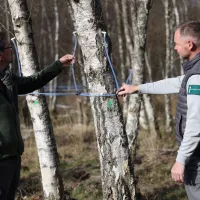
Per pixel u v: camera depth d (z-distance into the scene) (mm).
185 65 3174
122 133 3902
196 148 3176
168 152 9250
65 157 9336
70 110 15828
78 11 3842
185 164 3105
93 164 8594
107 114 3865
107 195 3973
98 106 3893
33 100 5438
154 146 9680
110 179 3930
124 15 10609
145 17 7270
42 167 5598
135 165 8258
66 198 6102
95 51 3832
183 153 3080
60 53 19703
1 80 3443
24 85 3932
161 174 7574
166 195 6488
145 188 6816
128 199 3928
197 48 3178
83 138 11031
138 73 7301
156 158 8617
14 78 3822
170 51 12344
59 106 17688
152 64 17844
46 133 5508
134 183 3963
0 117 3330
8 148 3346
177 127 3283
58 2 7520
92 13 3809
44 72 4047
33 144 10453
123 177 3906
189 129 3045
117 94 3830
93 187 6875
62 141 10797
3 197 3400
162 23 15992
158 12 15375
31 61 5238
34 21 14891
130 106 6977
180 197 6379
